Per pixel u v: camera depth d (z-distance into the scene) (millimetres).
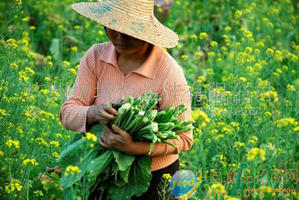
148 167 3977
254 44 8430
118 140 3836
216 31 10305
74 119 4129
